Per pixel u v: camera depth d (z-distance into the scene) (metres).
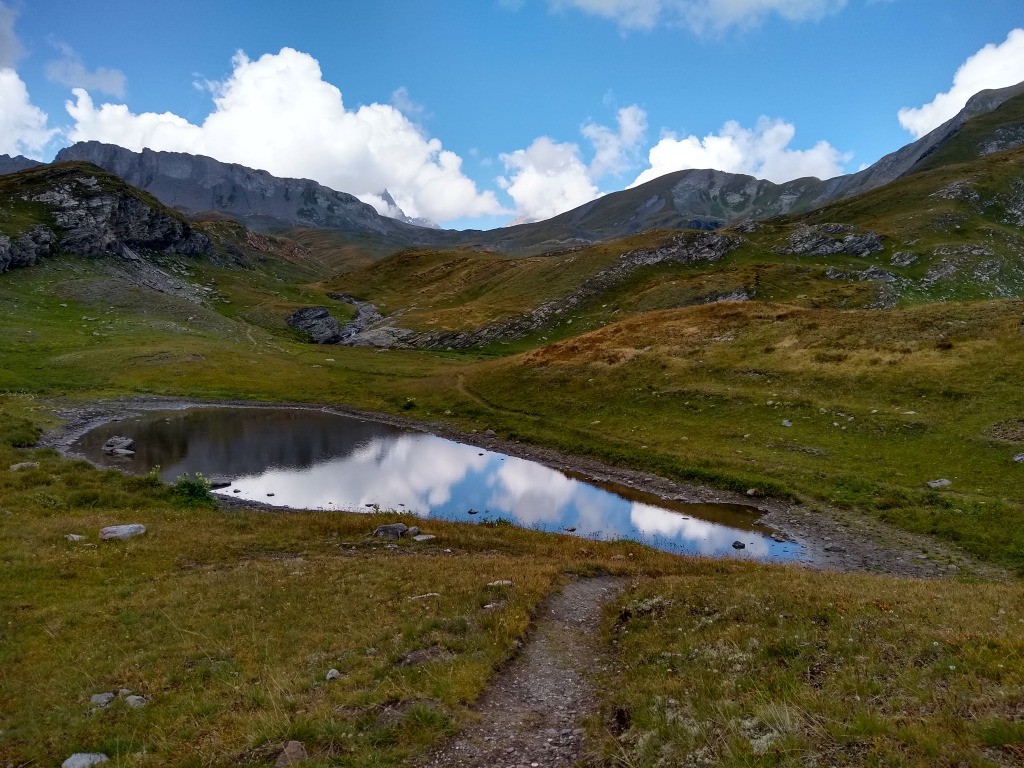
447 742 11.56
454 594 21.12
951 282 141.50
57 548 25.28
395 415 77.75
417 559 26.92
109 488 36.38
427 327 149.25
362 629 17.86
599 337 86.38
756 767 8.44
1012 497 33.72
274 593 21.22
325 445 62.28
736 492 42.94
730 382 61.09
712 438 51.91
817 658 12.66
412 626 17.80
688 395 60.78
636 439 55.06
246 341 124.69
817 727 9.13
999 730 7.97
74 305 122.25
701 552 33.28
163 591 21.47
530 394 74.19
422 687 13.76
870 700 10.14
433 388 87.31
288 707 13.03
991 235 166.75
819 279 141.50
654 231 194.12
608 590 23.86
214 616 19.16
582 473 51.06
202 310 139.38
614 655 16.62
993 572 28.31
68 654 16.33
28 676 15.17
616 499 43.75
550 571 25.03
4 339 95.75
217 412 78.56
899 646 12.49
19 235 135.62
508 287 178.00
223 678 14.76
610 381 69.75
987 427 40.94
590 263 170.75
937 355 52.41
